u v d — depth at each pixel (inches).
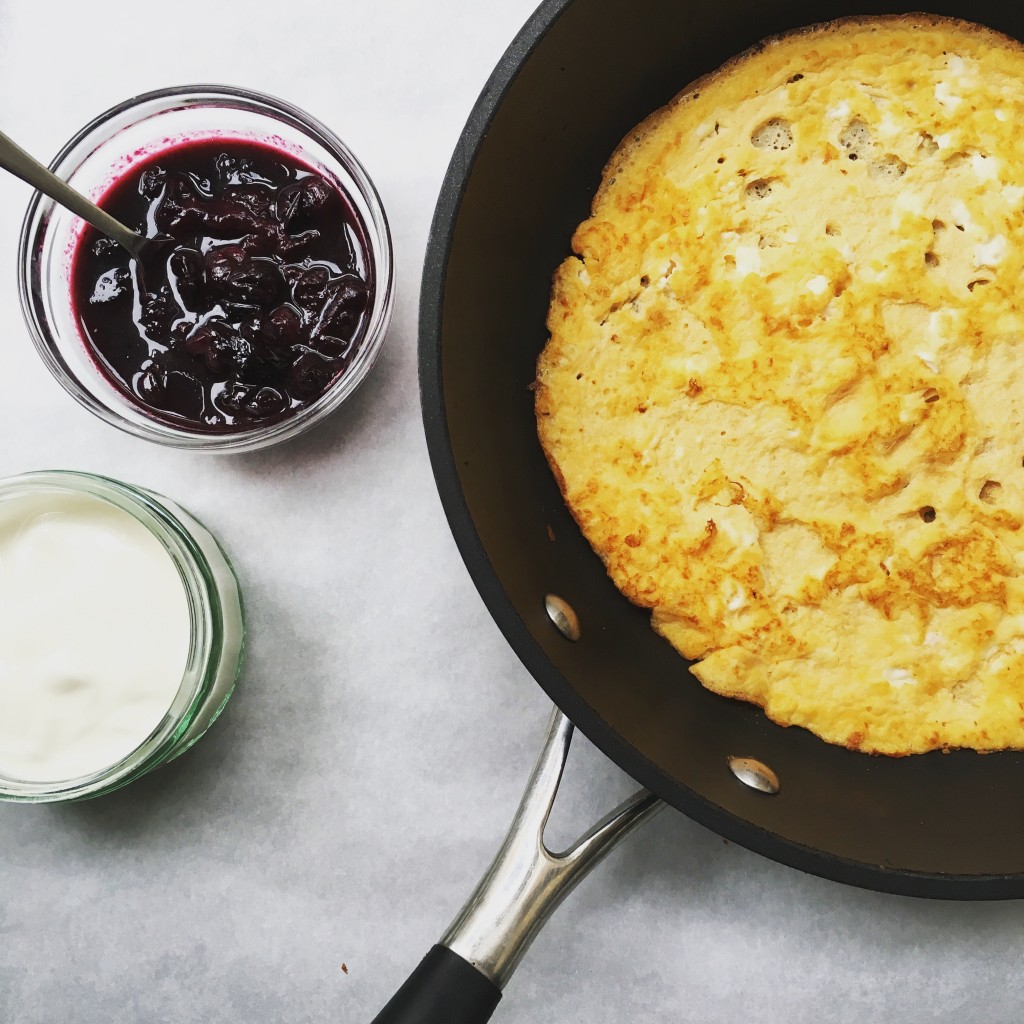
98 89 17.9
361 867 17.7
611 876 17.5
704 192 16.2
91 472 17.7
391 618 17.7
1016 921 17.3
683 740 15.9
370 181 16.5
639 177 16.5
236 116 17.0
